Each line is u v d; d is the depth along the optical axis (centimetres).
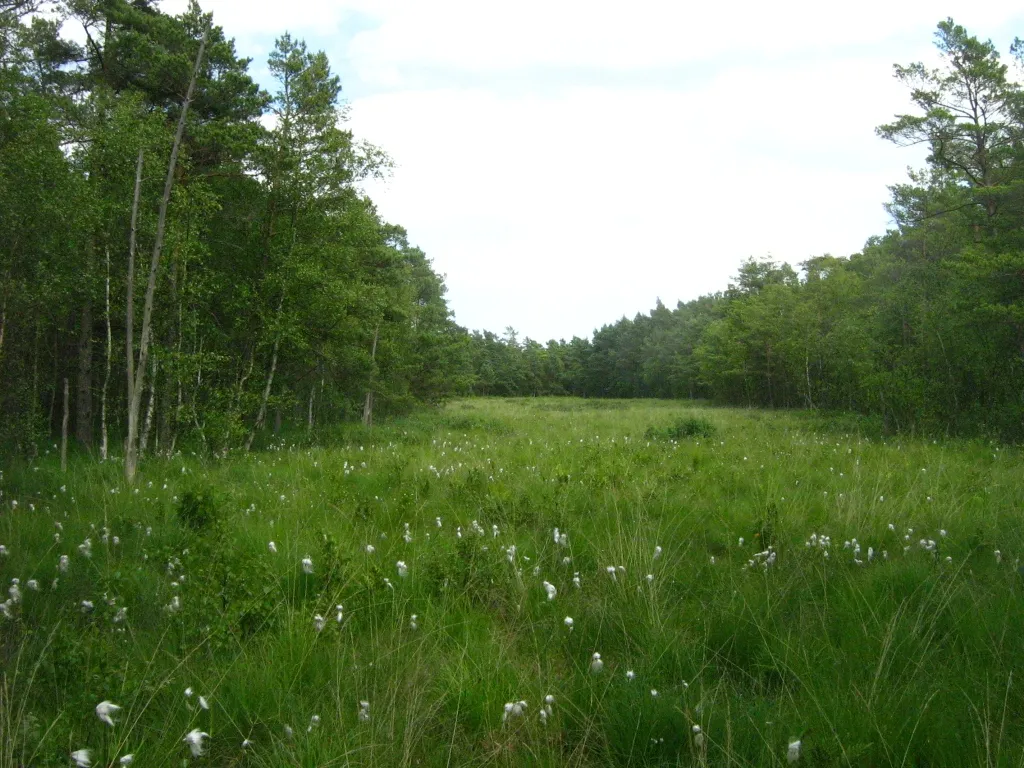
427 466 962
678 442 1388
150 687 331
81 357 1338
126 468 893
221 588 432
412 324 2461
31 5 1054
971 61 1844
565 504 673
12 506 690
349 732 304
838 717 308
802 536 588
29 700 326
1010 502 706
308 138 1392
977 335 1525
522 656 399
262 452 1330
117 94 1312
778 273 4944
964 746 292
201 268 1363
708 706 323
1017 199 1672
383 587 462
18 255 986
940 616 413
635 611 431
